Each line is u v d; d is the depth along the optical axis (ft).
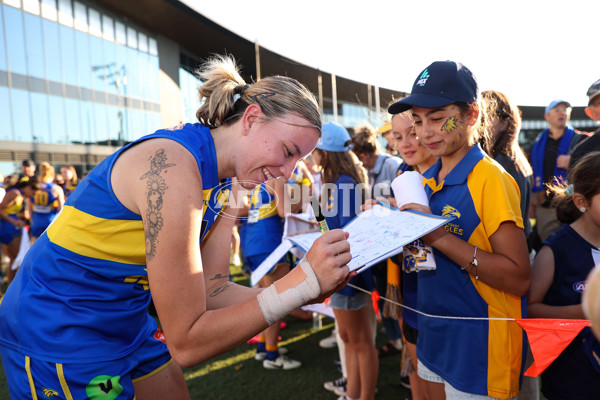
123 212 3.61
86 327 3.89
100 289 3.94
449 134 4.50
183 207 3.22
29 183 20.48
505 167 6.19
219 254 4.69
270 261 6.95
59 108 53.01
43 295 3.85
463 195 4.54
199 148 3.70
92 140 57.21
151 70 67.51
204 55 79.25
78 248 3.82
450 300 4.69
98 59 58.18
